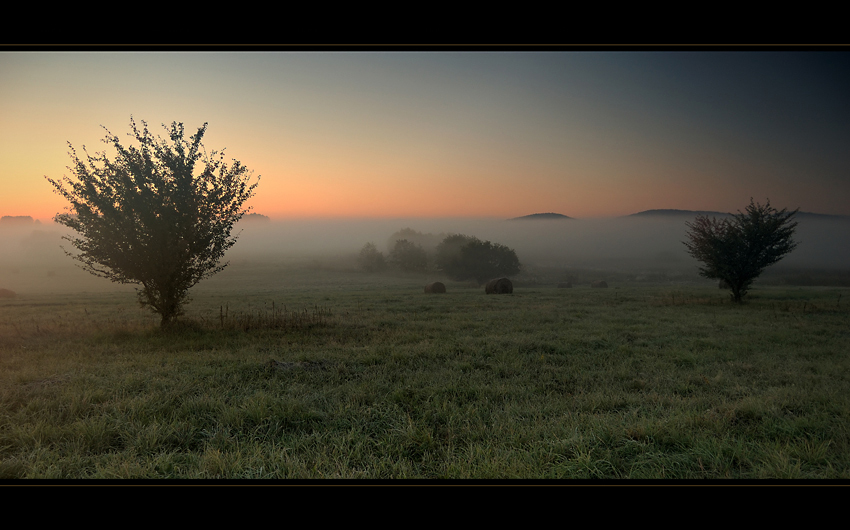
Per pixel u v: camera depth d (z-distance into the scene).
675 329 12.07
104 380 6.43
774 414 4.89
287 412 4.90
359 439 4.24
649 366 7.63
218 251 12.52
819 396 5.62
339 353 8.48
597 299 22.97
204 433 4.41
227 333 11.15
